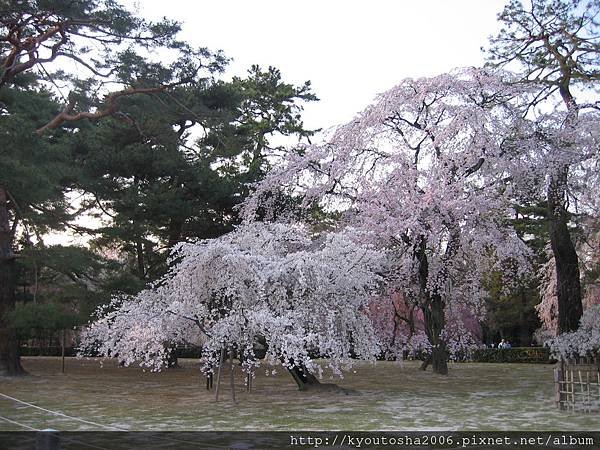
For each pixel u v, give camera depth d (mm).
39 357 35750
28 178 13859
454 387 16703
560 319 20281
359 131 18969
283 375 21031
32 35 18703
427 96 18844
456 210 17094
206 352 12844
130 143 22375
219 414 11469
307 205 19781
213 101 21953
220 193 20594
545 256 30250
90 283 21453
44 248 17297
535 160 17891
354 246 13906
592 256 25438
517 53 20750
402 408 12258
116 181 21297
